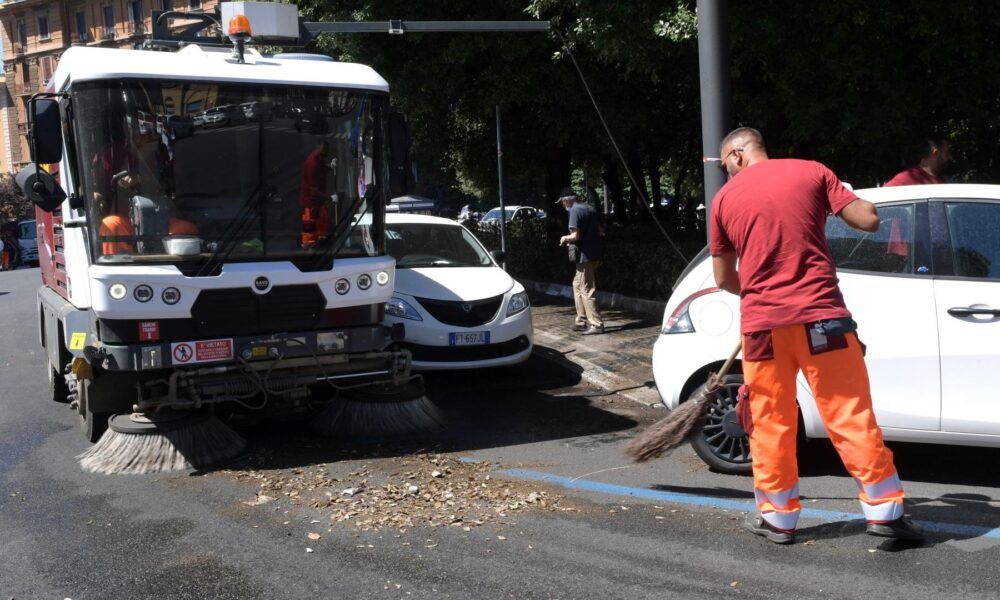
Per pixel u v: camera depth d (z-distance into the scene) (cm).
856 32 963
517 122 1866
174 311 633
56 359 823
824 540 464
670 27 974
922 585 405
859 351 441
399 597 414
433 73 1538
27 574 455
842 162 1198
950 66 971
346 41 1546
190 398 655
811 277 441
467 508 537
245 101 668
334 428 726
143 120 641
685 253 1250
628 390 891
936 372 537
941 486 552
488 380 969
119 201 634
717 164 765
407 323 893
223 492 584
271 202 672
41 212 965
